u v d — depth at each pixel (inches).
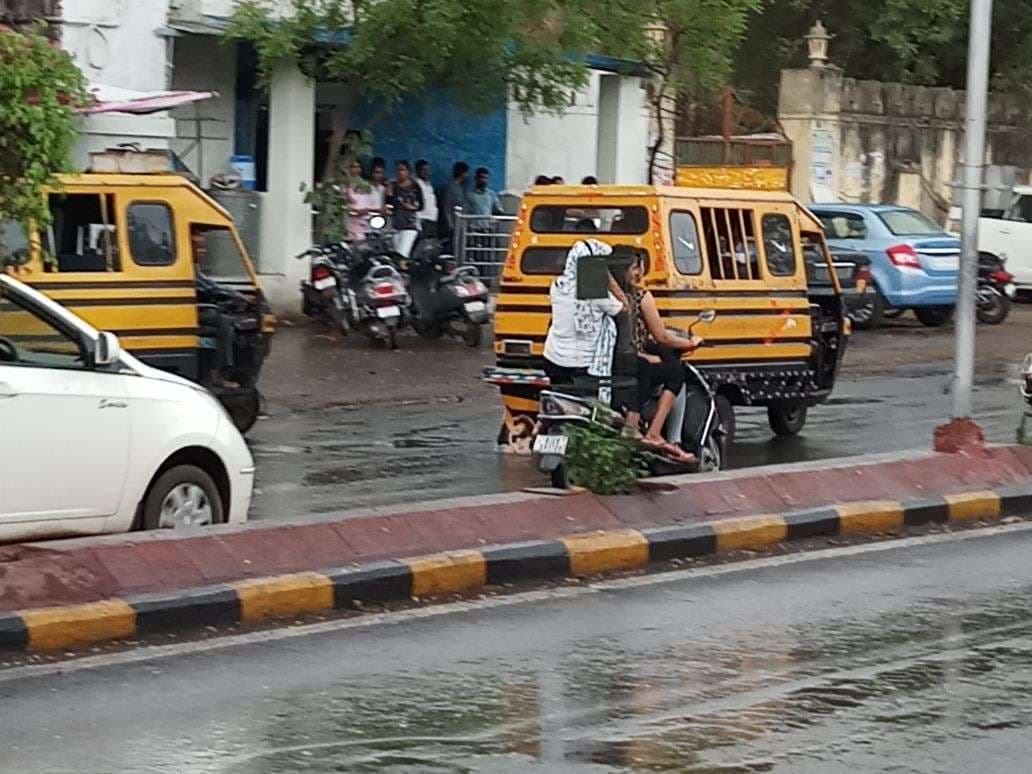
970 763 297.6
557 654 371.6
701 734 313.0
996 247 1344.7
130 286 605.3
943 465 564.4
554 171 1177.4
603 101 1220.5
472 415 737.0
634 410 544.4
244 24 944.9
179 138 1022.4
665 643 382.6
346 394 778.8
